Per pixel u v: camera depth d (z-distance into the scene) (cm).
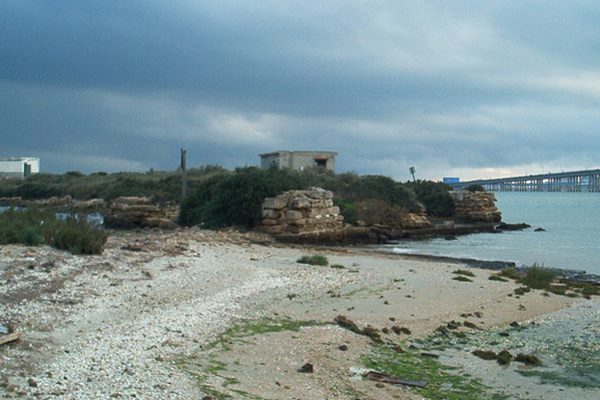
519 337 1548
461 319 1691
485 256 3669
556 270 2906
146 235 3644
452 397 1067
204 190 4841
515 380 1184
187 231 4016
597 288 2302
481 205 6719
